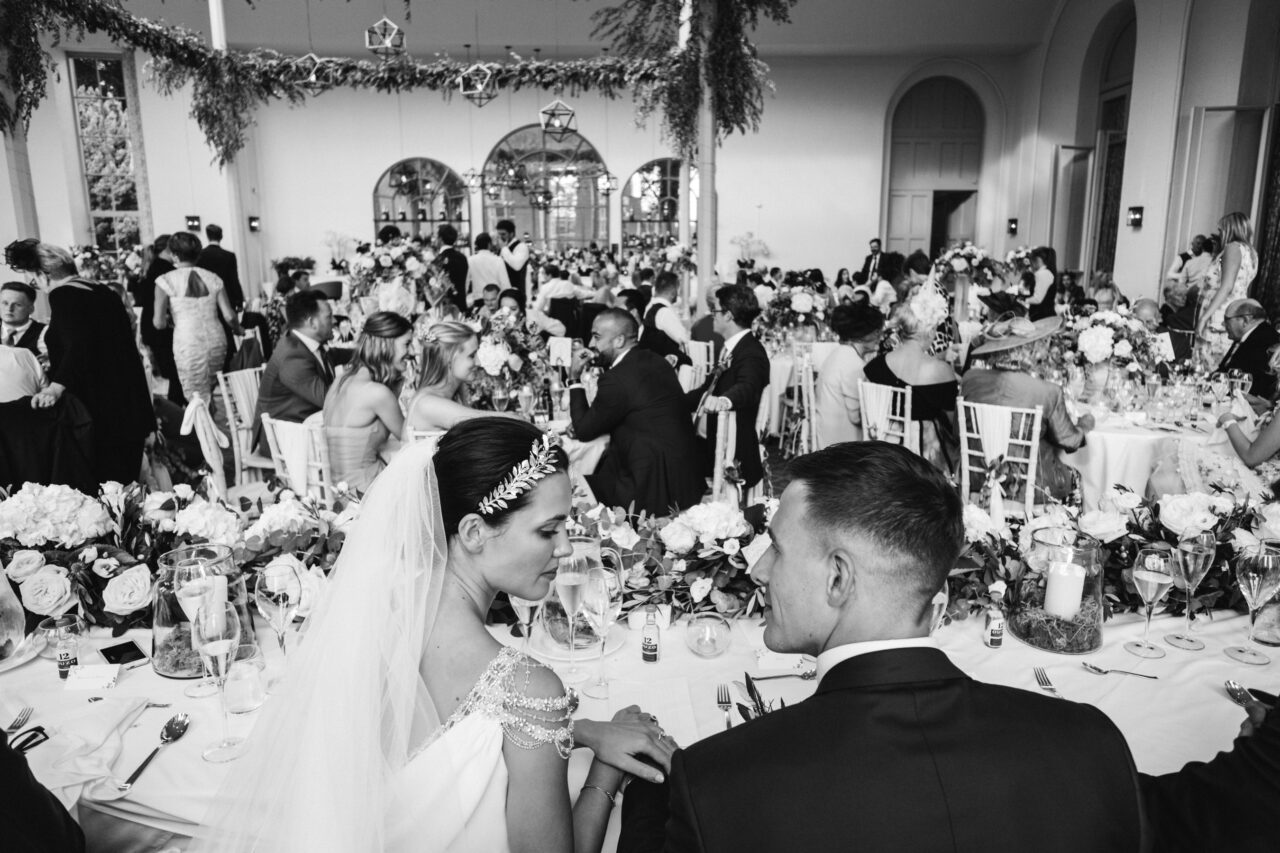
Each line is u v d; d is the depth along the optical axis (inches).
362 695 43.5
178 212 585.0
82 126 564.7
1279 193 374.9
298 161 646.5
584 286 444.1
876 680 37.8
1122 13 492.4
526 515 48.1
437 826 43.0
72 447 157.9
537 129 648.4
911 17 577.6
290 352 166.1
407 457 48.3
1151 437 152.6
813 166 647.1
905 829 34.0
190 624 65.1
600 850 48.8
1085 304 377.7
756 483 169.2
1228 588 77.2
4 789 42.4
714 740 37.5
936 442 151.2
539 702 45.3
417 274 335.3
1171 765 55.0
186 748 56.6
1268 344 188.7
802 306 294.2
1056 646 69.5
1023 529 78.5
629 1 339.3
